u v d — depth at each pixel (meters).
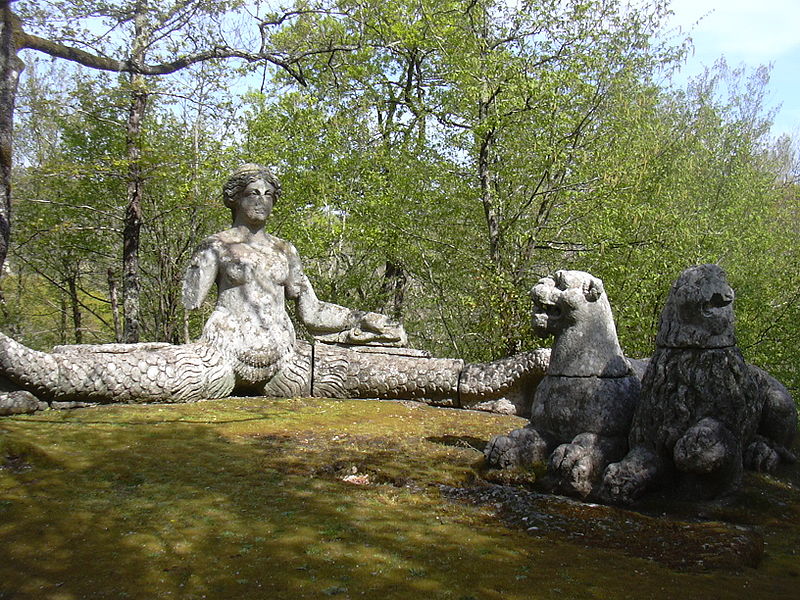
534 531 3.74
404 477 4.64
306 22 13.88
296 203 13.77
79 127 15.09
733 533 3.68
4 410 5.79
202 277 7.23
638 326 11.70
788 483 4.78
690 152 14.15
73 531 3.51
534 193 11.48
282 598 2.82
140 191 13.69
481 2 12.28
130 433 5.41
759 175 16.89
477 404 7.28
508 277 11.37
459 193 12.34
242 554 3.26
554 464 4.50
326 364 7.46
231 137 15.16
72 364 6.16
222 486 4.28
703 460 4.11
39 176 13.88
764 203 16.06
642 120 12.18
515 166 11.75
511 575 3.10
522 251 11.86
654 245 11.34
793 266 14.52
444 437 5.82
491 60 11.04
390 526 3.70
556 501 4.23
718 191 15.34
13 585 2.93
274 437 5.57
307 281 7.83
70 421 5.67
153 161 12.59
